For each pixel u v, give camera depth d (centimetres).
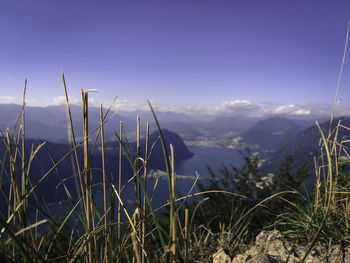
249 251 218
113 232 117
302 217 224
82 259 122
